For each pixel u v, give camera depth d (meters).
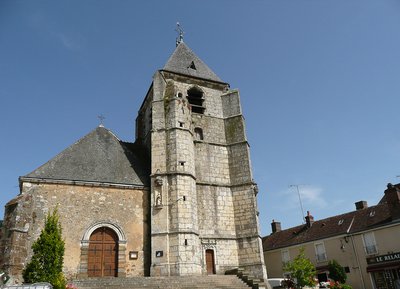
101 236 20.14
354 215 31.98
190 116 24.94
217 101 27.23
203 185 23.42
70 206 19.84
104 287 16.02
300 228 36.47
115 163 23.17
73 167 21.36
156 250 20.08
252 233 22.56
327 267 29.95
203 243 21.77
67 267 18.55
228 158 25.16
